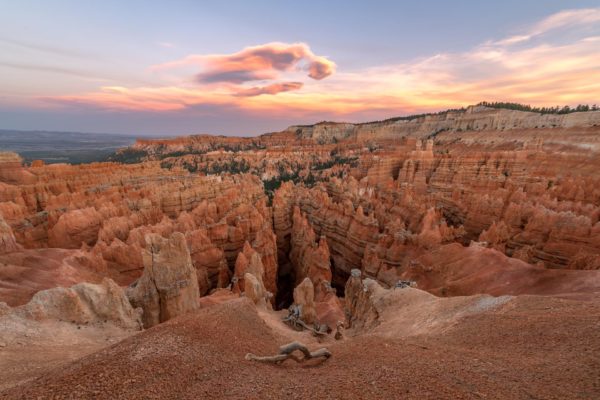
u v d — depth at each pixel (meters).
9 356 17.30
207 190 101.56
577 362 10.90
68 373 11.35
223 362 13.23
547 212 59.03
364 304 36.47
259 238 65.62
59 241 58.53
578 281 31.44
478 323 17.44
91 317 25.22
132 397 9.95
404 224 72.19
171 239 33.97
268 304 42.97
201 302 39.28
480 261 43.31
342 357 14.96
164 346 13.45
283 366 14.09
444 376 10.64
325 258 61.31
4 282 33.69
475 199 81.44
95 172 120.31
